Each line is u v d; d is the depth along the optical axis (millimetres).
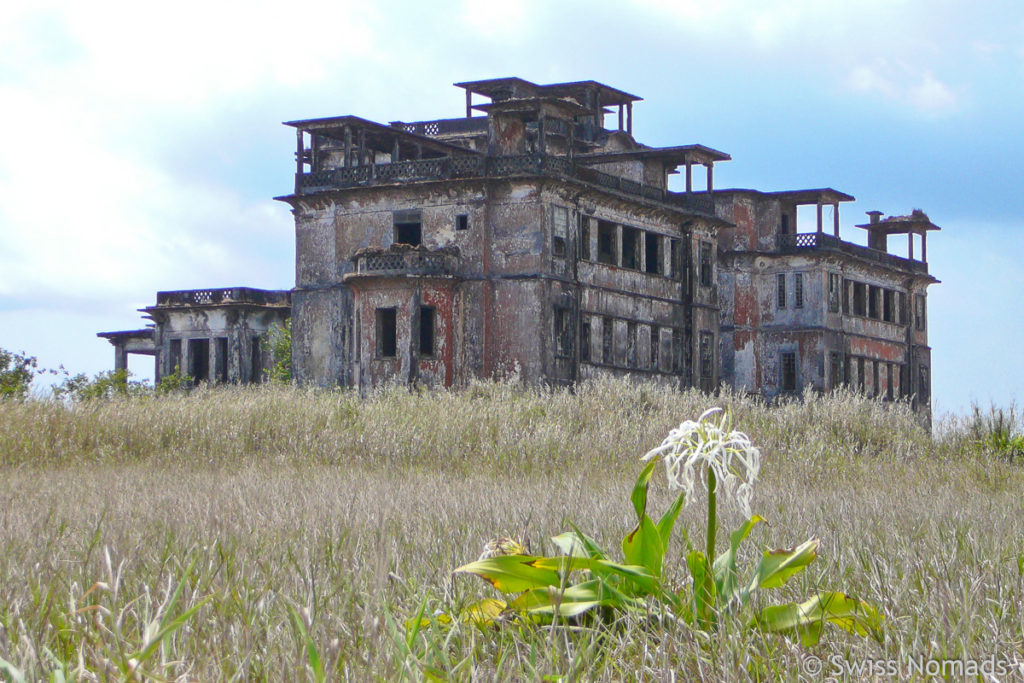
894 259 69688
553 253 44062
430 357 43500
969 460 20156
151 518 9828
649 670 4531
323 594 5402
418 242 47375
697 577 5262
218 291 60438
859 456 22047
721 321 63531
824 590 5977
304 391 30578
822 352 61844
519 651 4781
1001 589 5883
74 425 24000
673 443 5355
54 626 4805
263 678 4105
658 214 50312
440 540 7680
